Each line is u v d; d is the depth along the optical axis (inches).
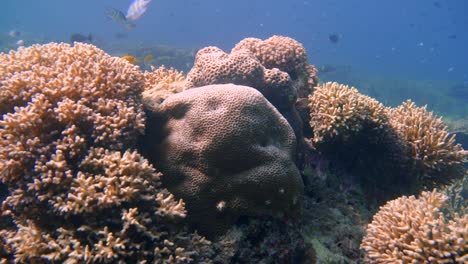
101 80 40.1
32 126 35.2
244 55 52.8
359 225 47.3
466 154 54.8
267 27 994.7
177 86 54.4
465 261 31.6
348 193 52.5
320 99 52.7
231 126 38.9
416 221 36.2
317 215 46.9
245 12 1326.3
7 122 34.8
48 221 34.1
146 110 44.3
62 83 38.5
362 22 1536.7
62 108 35.2
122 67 42.9
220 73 50.9
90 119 36.0
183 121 41.2
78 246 30.7
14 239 32.2
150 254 32.5
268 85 52.3
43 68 41.3
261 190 38.8
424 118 57.8
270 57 61.4
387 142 52.5
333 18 1425.9
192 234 36.9
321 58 577.0
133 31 725.9
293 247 39.1
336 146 53.1
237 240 37.3
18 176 33.8
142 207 33.5
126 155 34.1
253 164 39.3
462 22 1411.2
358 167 54.7
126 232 31.6
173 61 244.4
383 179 55.2
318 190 50.8
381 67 553.6
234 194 38.5
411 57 800.3
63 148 33.6
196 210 38.5
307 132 58.5
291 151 44.0
